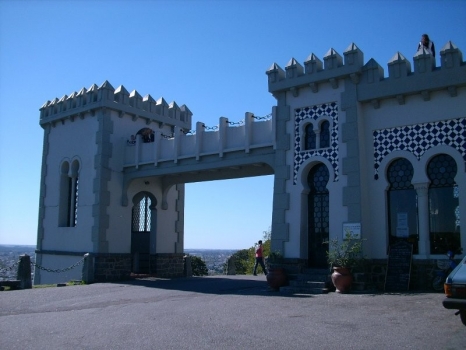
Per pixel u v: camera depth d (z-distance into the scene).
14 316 10.89
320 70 16.20
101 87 22.05
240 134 18.47
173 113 24.91
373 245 14.99
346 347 7.23
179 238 24.62
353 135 15.34
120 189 22.31
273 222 16.70
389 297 12.48
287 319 9.73
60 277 22.52
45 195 24.17
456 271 8.20
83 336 8.51
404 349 7.04
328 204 16.11
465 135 13.73
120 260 21.80
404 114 14.88
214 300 13.17
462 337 7.66
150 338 8.20
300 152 16.53
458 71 13.73
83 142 22.73
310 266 16.17
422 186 14.25
